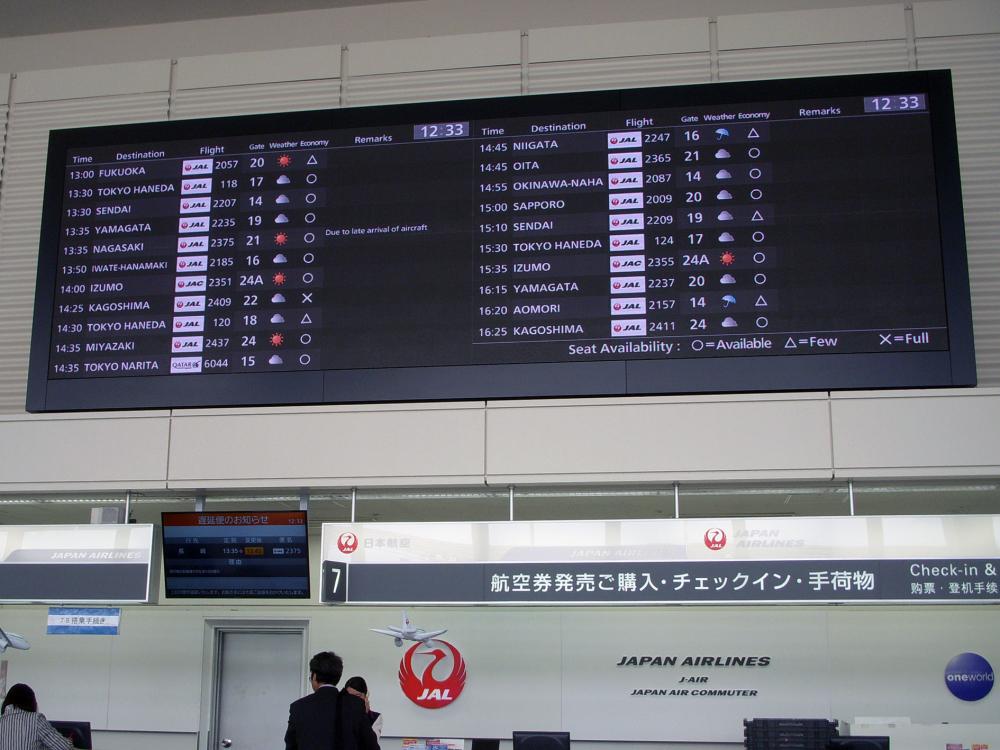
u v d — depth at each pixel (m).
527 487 7.25
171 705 9.28
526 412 7.03
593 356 6.84
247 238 7.34
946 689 8.49
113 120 8.67
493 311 6.99
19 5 8.81
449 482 6.99
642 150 7.11
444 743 8.23
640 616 8.88
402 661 8.98
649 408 6.93
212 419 7.31
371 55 8.42
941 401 6.72
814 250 6.82
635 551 6.67
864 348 6.65
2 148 8.84
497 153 7.23
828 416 6.78
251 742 9.24
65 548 7.20
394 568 6.86
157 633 9.48
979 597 6.35
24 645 7.54
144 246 7.43
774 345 6.71
